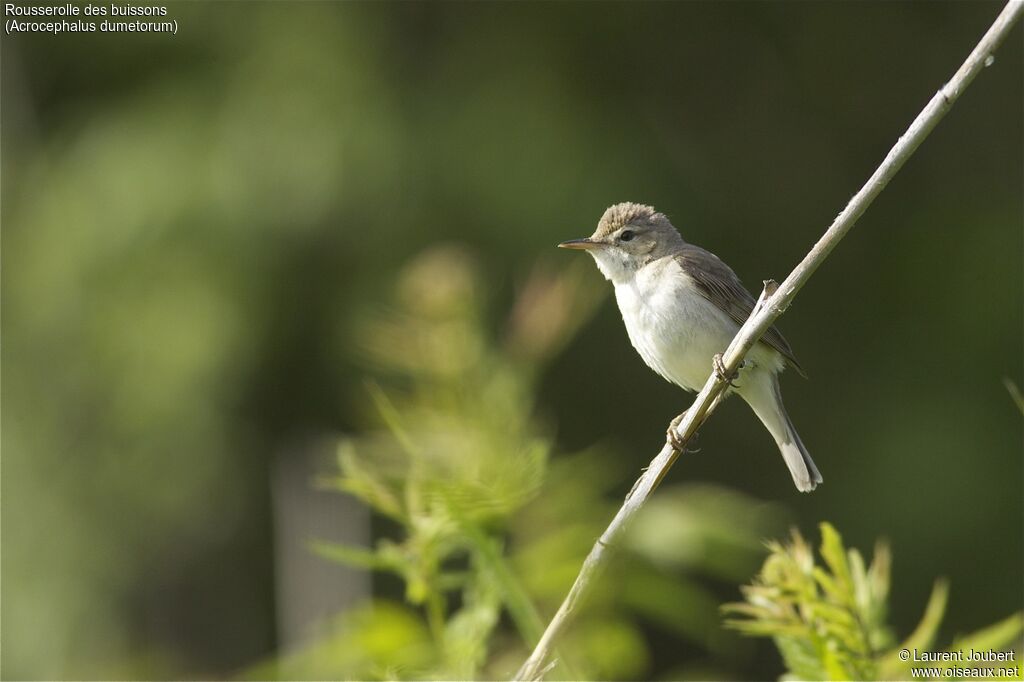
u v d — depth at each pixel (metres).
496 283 12.88
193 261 13.45
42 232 14.06
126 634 14.88
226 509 15.00
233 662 15.40
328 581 7.22
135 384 13.74
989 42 4.23
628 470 14.48
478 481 5.35
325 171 13.11
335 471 9.27
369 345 9.96
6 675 14.23
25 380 14.53
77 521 14.59
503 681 5.26
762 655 14.11
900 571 13.45
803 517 14.11
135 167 13.62
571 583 5.64
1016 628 4.50
